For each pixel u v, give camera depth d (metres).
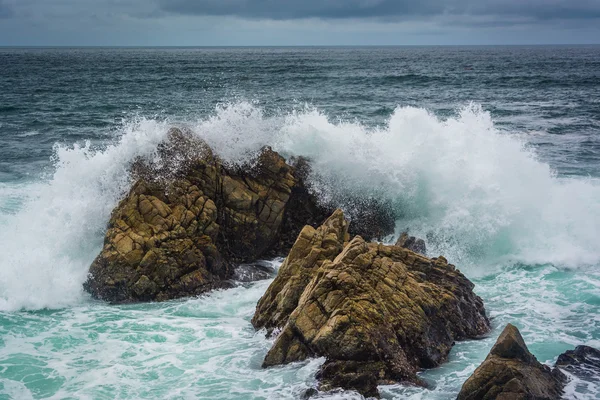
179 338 12.70
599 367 10.80
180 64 126.12
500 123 39.06
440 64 127.75
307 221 18.12
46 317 13.77
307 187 18.25
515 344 10.08
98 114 43.62
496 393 9.47
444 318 12.28
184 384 10.84
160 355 11.95
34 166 26.83
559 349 11.93
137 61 145.12
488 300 14.58
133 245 14.87
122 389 10.71
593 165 26.52
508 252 17.27
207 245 15.57
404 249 13.61
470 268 16.86
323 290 11.60
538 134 34.84
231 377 11.04
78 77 83.75
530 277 15.98
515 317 13.53
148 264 14.70
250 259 16.91
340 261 12.20
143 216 15.41
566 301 14.40
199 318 13.71
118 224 15.34
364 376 10.33
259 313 13.27
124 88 64.75
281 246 17.52
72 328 13.18
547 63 131.38
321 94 57.38
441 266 13.66
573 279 15.67
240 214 16.73
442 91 61.91
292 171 17.98
